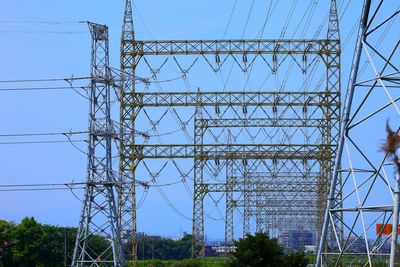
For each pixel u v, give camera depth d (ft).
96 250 510.58
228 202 518.78
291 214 593.01
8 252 554.87
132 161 362.53
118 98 353.51
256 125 367.25
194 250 437.58
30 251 553.23
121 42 356.59
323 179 386.73
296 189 482.28
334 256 368.68
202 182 420.36
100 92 313.12
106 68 313.12
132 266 360.48
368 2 170.60
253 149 379.35
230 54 352.28
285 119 361.30
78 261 301.43
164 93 357.20
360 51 176.14
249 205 522.88
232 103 355.97
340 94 354.74
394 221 151.84
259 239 256.11
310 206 556.51
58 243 566.77
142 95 357.61
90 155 308.19
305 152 369.30
